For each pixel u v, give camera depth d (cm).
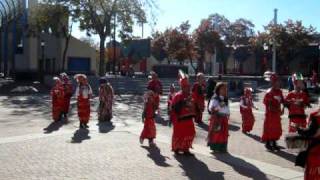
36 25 4862
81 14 4612
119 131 1608
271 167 1074
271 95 1292
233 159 1155
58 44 5772
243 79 4453
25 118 1998
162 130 1645
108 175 987
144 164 1091
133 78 4291
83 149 1263
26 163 1092
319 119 695
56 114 1891
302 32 5753
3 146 1306
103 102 1878
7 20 4969
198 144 1370
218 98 1220
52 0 4653
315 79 3525
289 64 6022
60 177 967
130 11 4606
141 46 5531
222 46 7069
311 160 699
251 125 1606
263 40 5978
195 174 1002
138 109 2434
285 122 1898
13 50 5284
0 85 3981
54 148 1275
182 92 1196
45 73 4662
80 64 6028
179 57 6962
